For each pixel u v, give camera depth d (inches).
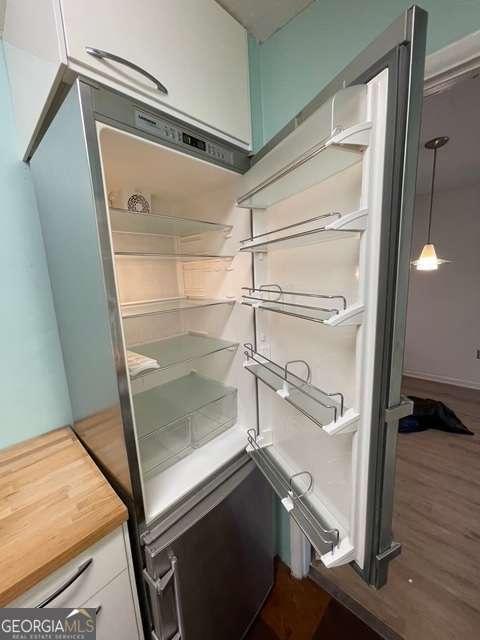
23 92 30.4
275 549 58.8
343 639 45.5
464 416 116.3
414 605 49.6
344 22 35.3
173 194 47.6
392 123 18.5
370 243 21.1
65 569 24.6
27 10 25.0
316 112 23.8
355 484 24.9
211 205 47.4
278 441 43.8
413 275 160.9
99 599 27.3
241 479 40.3
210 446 45.4
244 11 38.4
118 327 26.5
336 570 55.9
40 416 41.3
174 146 30.6
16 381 38.9
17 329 38.4
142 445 41.4
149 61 26.9
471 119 70.6
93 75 23.2
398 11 31.1
